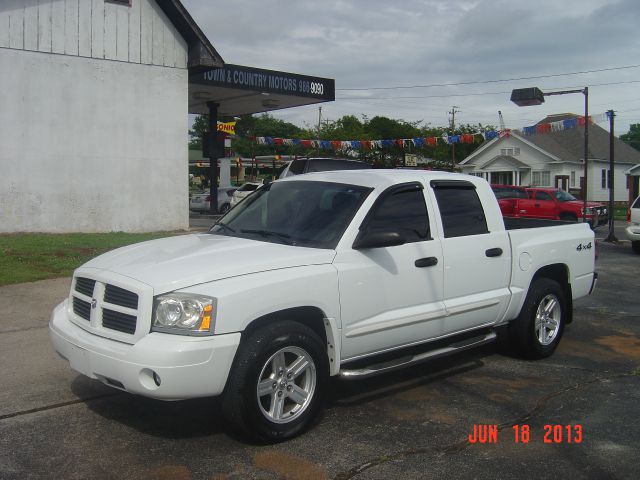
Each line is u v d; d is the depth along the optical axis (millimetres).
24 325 7289
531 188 25609
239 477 3824
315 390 4484
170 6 15445
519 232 6289
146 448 4215
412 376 5945
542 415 4980
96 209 15125
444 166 45531
